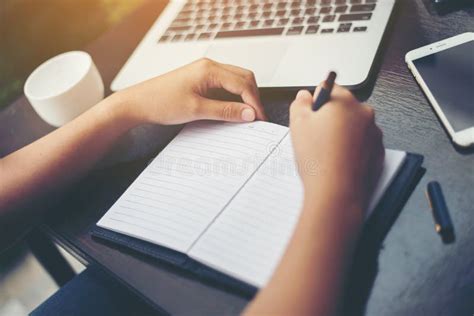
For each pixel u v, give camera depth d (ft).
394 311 1.45
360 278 1.54
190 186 1.86
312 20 2.43
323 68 2.20
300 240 1.44
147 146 2.24
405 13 2.39
